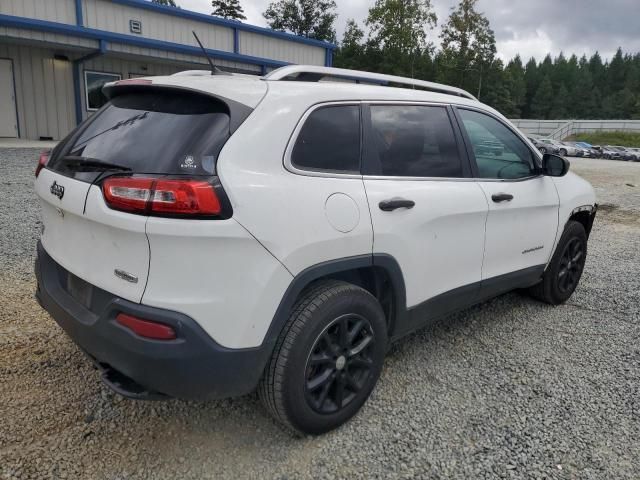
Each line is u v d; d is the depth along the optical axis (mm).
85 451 2449
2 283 4367
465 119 3496
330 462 2457
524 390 3146
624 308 4582
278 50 21281
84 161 2334
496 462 2502
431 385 3166
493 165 3637
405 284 2906
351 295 2572
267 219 2195
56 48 15836
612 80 118438
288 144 2402
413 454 2535
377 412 2867
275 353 2359
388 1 38812
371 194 2684
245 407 2875
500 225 3580
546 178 4137
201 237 2039
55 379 3018
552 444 2646
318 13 54938
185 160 2133
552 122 56688
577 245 4613
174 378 2109
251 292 2172
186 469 2373
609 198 11758
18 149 13641
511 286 3939
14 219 6496
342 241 2480
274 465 2424
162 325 2051
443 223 3080
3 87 15836
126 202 2061
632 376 3359
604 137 53312
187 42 18297
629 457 2568
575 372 3391
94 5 15781
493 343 3785
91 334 2242
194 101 2367
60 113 17000
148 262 2066
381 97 2953
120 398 2879
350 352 2643
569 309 4527
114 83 2754
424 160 3117
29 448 2438
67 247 2500
